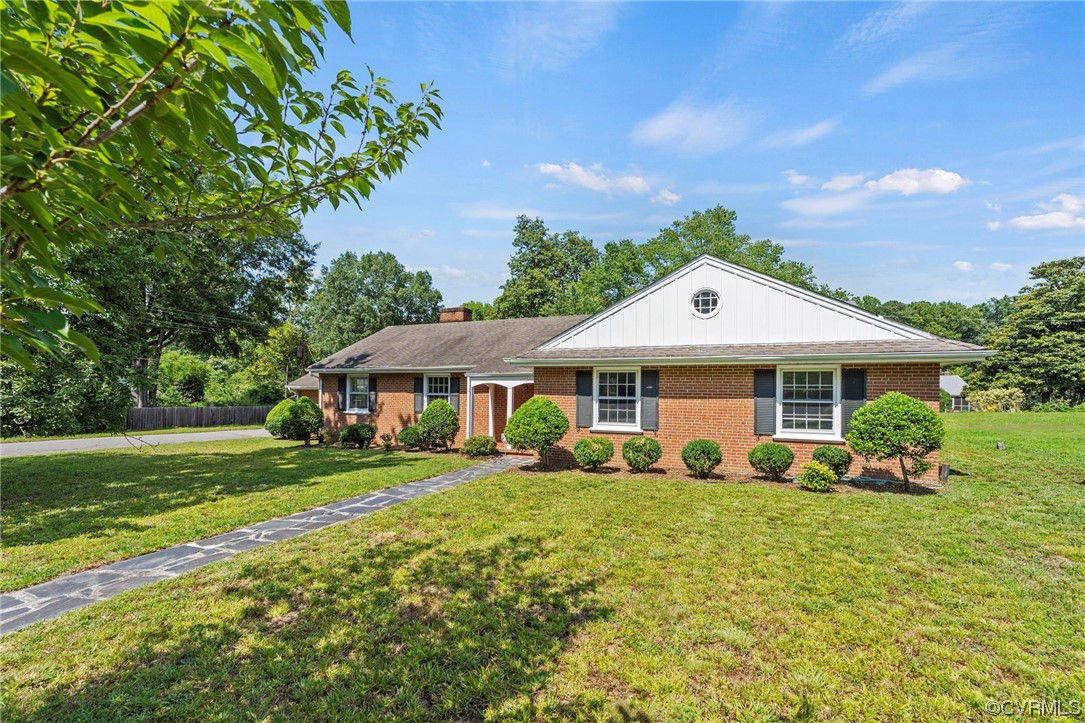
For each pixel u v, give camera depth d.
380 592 5.06
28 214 1.50
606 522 7.50
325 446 18.59
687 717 3.21
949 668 3.72
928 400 10.12
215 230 2.91
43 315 1.15
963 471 11.50
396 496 9.63
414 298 51.88
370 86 2.91
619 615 4.55
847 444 10.58
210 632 4.28
